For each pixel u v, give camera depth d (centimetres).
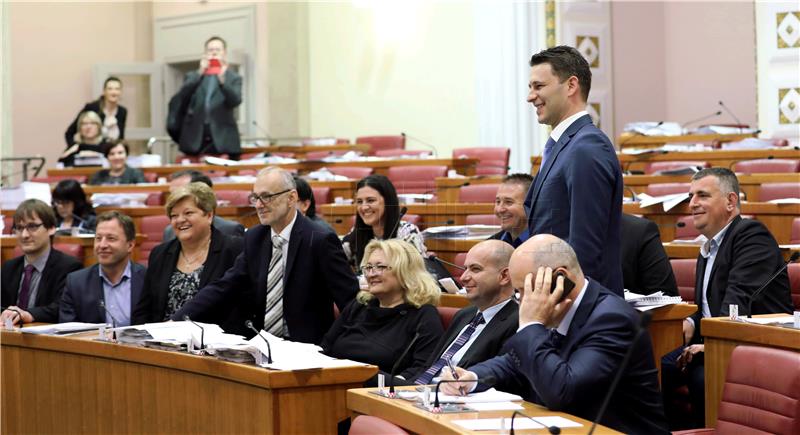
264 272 502
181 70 1623
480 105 1286
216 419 381
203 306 503
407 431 303
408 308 445
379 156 1143
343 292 495
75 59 1579
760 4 1259
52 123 1559
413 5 1382
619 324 312
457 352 393
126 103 1585
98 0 1598
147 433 421
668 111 1412
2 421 496
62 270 616
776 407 323
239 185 898
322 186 851
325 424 356
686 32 1398
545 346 308
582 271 358
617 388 311
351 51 1455
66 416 465
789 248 509
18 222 616
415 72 1383
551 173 375
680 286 529
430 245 503
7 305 626
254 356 368
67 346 461
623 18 1352
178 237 534
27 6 1532
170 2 1617
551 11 1269
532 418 290
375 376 416
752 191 734
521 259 322
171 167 1140
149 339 426
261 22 1523
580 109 381
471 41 1316
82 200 872
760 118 1267
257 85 1521
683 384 481
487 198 744
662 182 757
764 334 395
